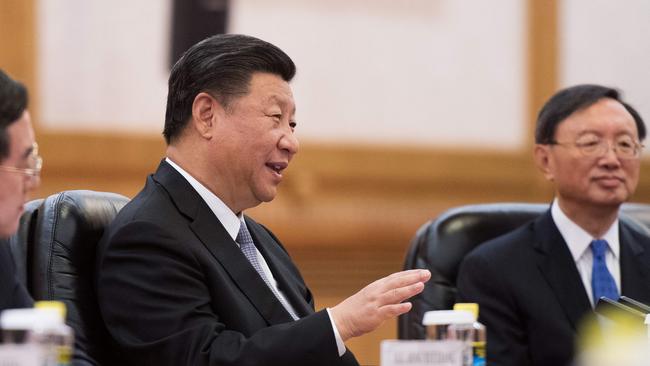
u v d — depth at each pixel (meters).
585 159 9.30
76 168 16.23
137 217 7.15
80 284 7.27
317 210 17.30
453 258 9.52
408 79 18.02
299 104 17.52
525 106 18.50
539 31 18.50
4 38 15.83
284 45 17.38
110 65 16.44
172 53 16.66
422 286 6.48
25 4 15.92
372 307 6.44
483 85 18.33
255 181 7.45
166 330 6.76
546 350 8.95
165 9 16.62
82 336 7.07
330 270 17.38
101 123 16.39
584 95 9.48
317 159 17.47
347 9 17.72
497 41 18.38
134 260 6.98
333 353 6.43
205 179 7.46
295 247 17.19
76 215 7.42
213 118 7.41
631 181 9.39
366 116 17.81
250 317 7.07
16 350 4.38
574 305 9.03
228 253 7.26
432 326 5.55
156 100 16.64
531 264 9.20
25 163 5.64
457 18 18.22
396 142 17.92
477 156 18.27
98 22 16.36
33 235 7.40
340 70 17.69
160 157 16.62
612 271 9.41
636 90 18.84
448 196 18.16
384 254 17.72
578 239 9.38
